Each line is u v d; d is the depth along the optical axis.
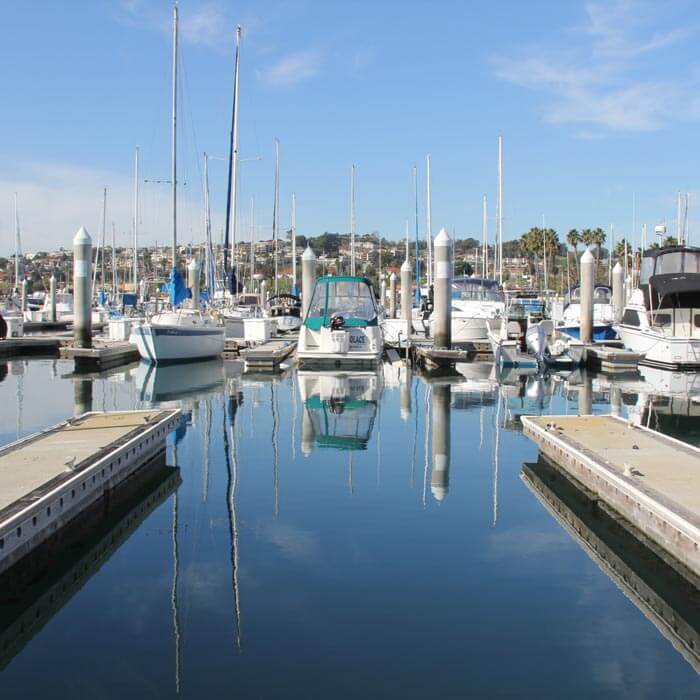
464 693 4.90
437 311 26.33
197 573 6.93
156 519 8.58
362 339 25.55
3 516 6.82
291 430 14.09
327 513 8.77
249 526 8.29
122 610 6.16
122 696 4.88
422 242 82.75
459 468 11.03
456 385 21.53
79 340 27.72
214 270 43.19
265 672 5.15
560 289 72.81
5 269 127.12
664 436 11.03
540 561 7.22
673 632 5.76
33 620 6.01
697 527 6.62
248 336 33.47
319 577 6.80
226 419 15.32
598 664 5.28
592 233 87.12
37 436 10.74
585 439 10.81
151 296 52.38
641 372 25.22
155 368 26.25
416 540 7.80
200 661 5.31
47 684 5.05
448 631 5.75
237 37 35.03
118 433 10.89
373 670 5.18
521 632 5.74
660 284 25.95
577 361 26.56
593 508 8.95
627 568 7.04
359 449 12.38
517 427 14.49
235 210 36.44
